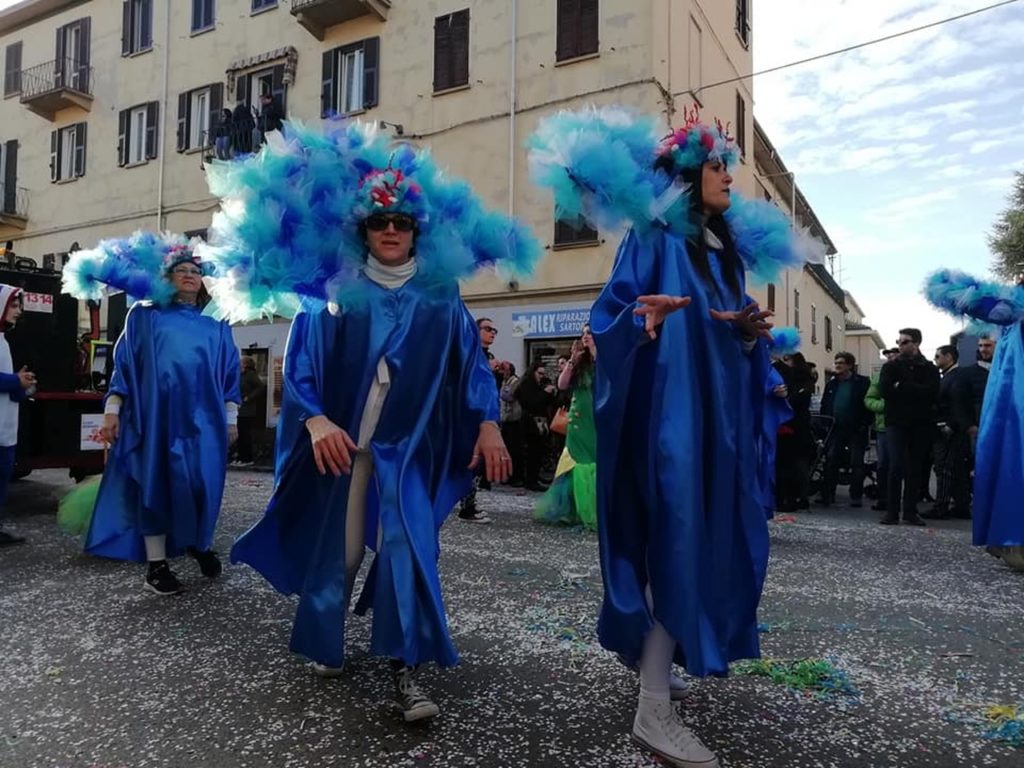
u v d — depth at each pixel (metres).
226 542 5.53
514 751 2.27
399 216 2.51
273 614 3.69
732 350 2.28
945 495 7.47
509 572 4.54
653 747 2.23
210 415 4.18
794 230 2.75
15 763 2.22
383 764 2.19
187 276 4.22
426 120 15.21
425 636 2.35
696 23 14.76
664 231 2.31
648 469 2.16
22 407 6.50
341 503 2.58
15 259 6.75
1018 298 4.88
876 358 35.59
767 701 2.66
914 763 2.22
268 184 2.47
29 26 22.03
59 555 5.05
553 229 13.84
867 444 8.57
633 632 2.19
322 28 16.58
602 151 2.23
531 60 14.09
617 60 13.27
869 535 6.22
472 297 14.57
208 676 2.88
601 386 2.22
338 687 2.76
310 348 2.58
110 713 2.55
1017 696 2.71
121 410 4.20
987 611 3.82
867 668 2.99
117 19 20.33
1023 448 4.71
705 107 15.07
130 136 20.03
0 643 3.27
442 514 2.66
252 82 17.77
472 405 2.65
